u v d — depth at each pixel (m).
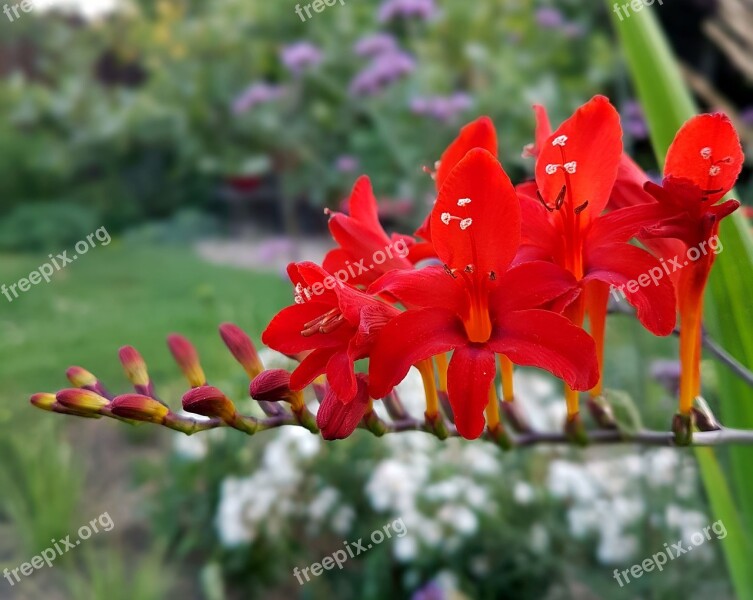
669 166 0.15
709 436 0.16
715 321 0.18
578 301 0.15
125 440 0.66
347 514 0.42
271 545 0.43
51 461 0.54
